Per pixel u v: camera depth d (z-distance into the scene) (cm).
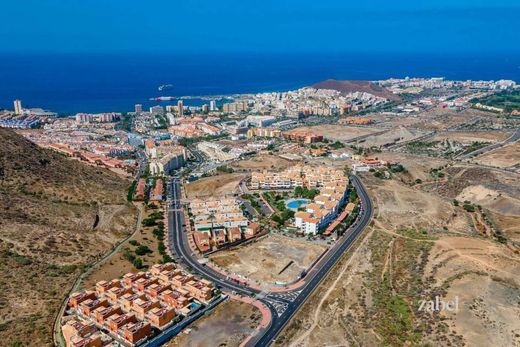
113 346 18725
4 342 18288
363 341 19225
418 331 19475
